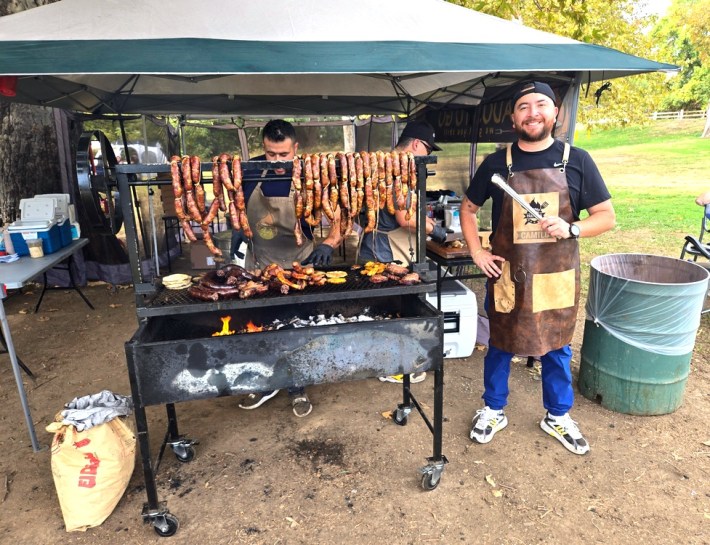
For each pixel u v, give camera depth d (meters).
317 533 2.40
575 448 2.94
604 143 27.06
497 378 3.01
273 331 2.22
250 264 3.65
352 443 3.10
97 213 5.45
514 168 2.60
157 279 2.74
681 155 20.19
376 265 2.96
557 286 2.67
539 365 4.09
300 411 3.40
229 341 2.17
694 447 3.01
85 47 2.55
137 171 2.25
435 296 4.09
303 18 3.08
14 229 4.05
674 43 29.14
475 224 2.92
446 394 3.69
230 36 2.82
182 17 2.92
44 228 4.11
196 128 10.15
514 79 4.42
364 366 2.34
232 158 2.35
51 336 5.05
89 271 6.93
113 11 2.94
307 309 3.17
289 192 3.40
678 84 29.62
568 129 4.00
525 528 2.41
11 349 2.97
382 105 6.90
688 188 14.36
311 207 2.46
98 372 4.25
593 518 2.46
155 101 6.27
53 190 6.73
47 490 2.76
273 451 3.04
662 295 3.04
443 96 5.77
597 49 3.33
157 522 2.35
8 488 2.77
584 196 2.57
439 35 3.15
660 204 12.32
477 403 3.56
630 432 3.16
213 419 3.43
